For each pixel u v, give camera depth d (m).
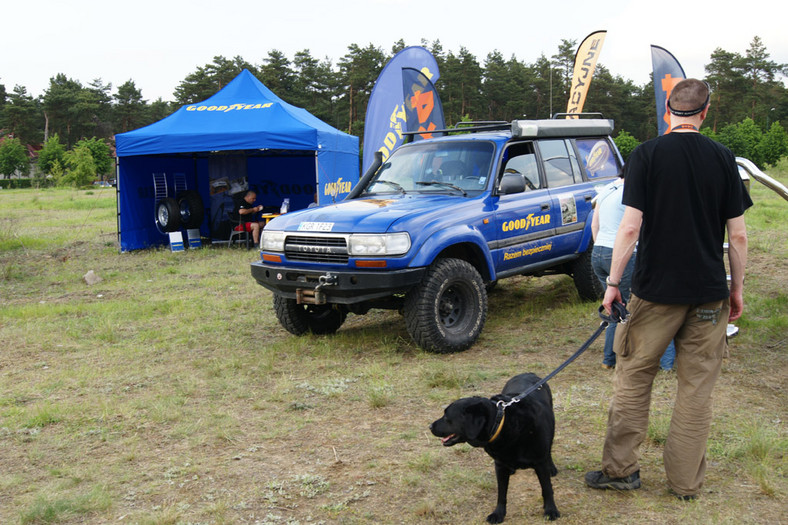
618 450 3.48
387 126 12.10
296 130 13.54
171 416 4.89
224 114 14.75
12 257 13.84
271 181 17.59
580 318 7.32
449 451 4.13
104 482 3.91
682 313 3.27
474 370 5.69
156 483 3.88
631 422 3.44
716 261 3.22
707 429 3.34
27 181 93.94
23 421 4.90
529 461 3.12
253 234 14.58
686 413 3.33
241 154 15.81
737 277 3.32
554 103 79.56
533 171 7.39
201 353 6.67
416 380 5.49
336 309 7.07
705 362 3.31
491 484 3.66
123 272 11.90
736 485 3.52
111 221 21.56
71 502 3.62
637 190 3.25
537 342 6.54
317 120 16.48
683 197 3.16
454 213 6.39
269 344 6.89
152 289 10.25
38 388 5.70
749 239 11.41
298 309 6.98
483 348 6.42
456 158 7.25
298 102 73.06
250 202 14.96
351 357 6.32
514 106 80.38
